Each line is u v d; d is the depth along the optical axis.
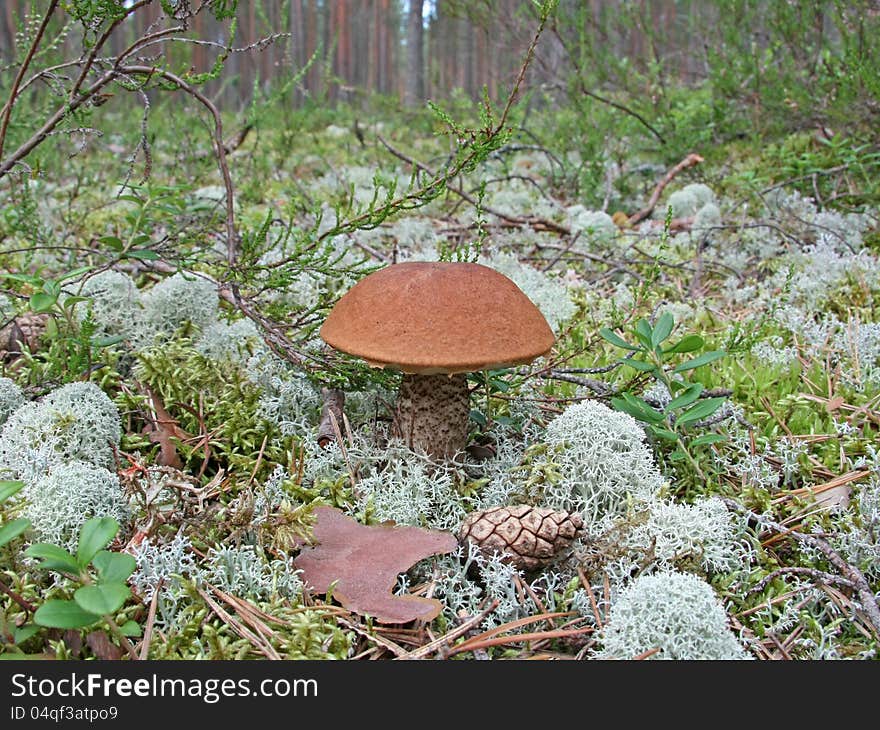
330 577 0.29
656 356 0.38
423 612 0.28
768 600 0.29
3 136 0.39
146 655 0.26
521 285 0.58
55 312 0.41
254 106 0.82
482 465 0.36
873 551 0.31
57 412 0.36
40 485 0.30
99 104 0.40
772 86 0.90
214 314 0.49
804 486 0.37
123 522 0.31
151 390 0.42
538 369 0.46
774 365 0.48
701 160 0.90
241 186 0.88
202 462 0.39
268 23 0.80
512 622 0.28
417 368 0.31
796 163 0.81
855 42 0.81
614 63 1.02
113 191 0.89
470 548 0.30
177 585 0.28
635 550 0.30
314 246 0.42
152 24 0.37
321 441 0.38
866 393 0.45
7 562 0.28
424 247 0.72
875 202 0.73
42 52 0.43
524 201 0.92
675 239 0.76
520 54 1.05
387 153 1.16
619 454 0.34
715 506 0.32
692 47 1.16
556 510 0.31
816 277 0.60
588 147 0.92
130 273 0.57
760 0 1.01
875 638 0.28
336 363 0.39
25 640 0.26
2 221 0.69
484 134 0.38
